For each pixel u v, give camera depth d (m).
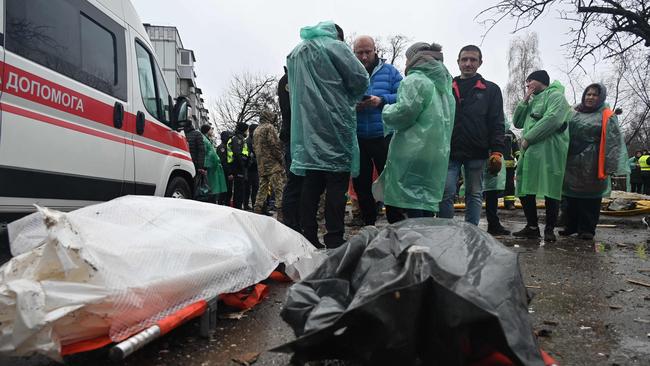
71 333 1.83
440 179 4.02
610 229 7.30
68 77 3.74
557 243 5.50
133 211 2.42
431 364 1.63
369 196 5.22
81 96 3.87
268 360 2.07
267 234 3.07
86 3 4.07
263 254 2.88
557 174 5.43
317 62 3.86
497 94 5.20
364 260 1.92
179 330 2.41
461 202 11.77
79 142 3.81
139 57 5.06
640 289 3.31
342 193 4.04
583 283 3.48
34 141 3.33
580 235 5.95
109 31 4.45
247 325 2.51
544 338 2.35
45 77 3.46
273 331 2.43
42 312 1.70
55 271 1.89
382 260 1.84
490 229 6.30
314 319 1.68
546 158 5.45
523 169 5.61
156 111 5.32
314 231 4.21
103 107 4.18
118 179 4.38
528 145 5.54
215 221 2.71
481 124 5.09
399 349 1.57
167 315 2.07
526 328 1.62
